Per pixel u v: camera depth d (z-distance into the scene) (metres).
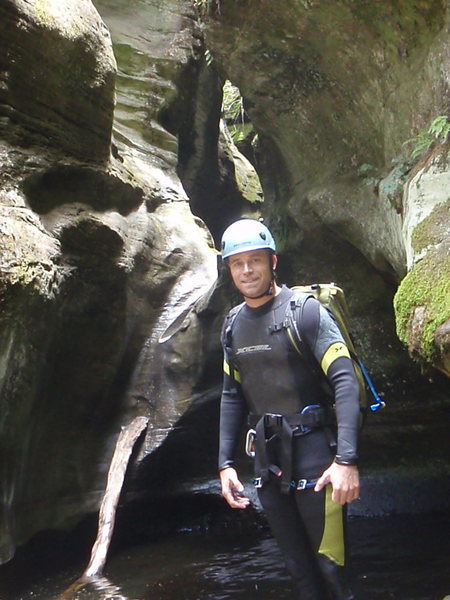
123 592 4.14
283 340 2.71
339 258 6.05
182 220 7.78
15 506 4.57
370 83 4.88
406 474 6.28
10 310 3.96
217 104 11.24
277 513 2.76
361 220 5.18
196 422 6.29
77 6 5.16
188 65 9.84
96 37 5.29
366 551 4.83
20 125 4.70
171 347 6.43
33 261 4.16
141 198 6.89
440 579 3.96
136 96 9.15
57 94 4.93
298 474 2.69
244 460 6.64
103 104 5.43
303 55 5.32
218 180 11.98
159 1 9.88
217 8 5.50
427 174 3.77
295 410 2.72
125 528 5.93
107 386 5.88
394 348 5.85
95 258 5.40
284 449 2.70
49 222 4.88
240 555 5.13
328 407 2.81
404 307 3.28
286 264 6.52
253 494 6.46
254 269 2.76
